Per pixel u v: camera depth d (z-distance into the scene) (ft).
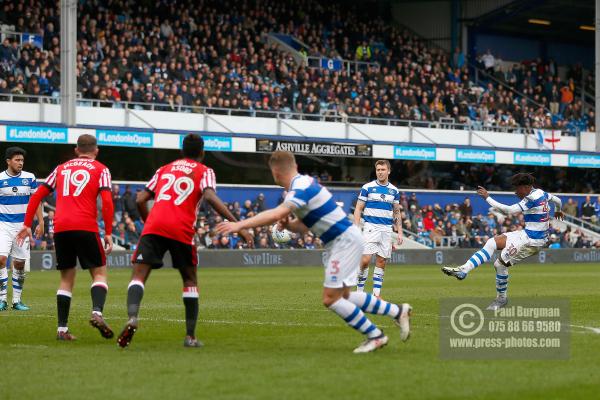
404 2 290.76
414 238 210.38
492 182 245.65
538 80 284.82
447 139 234.79
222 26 228.02
